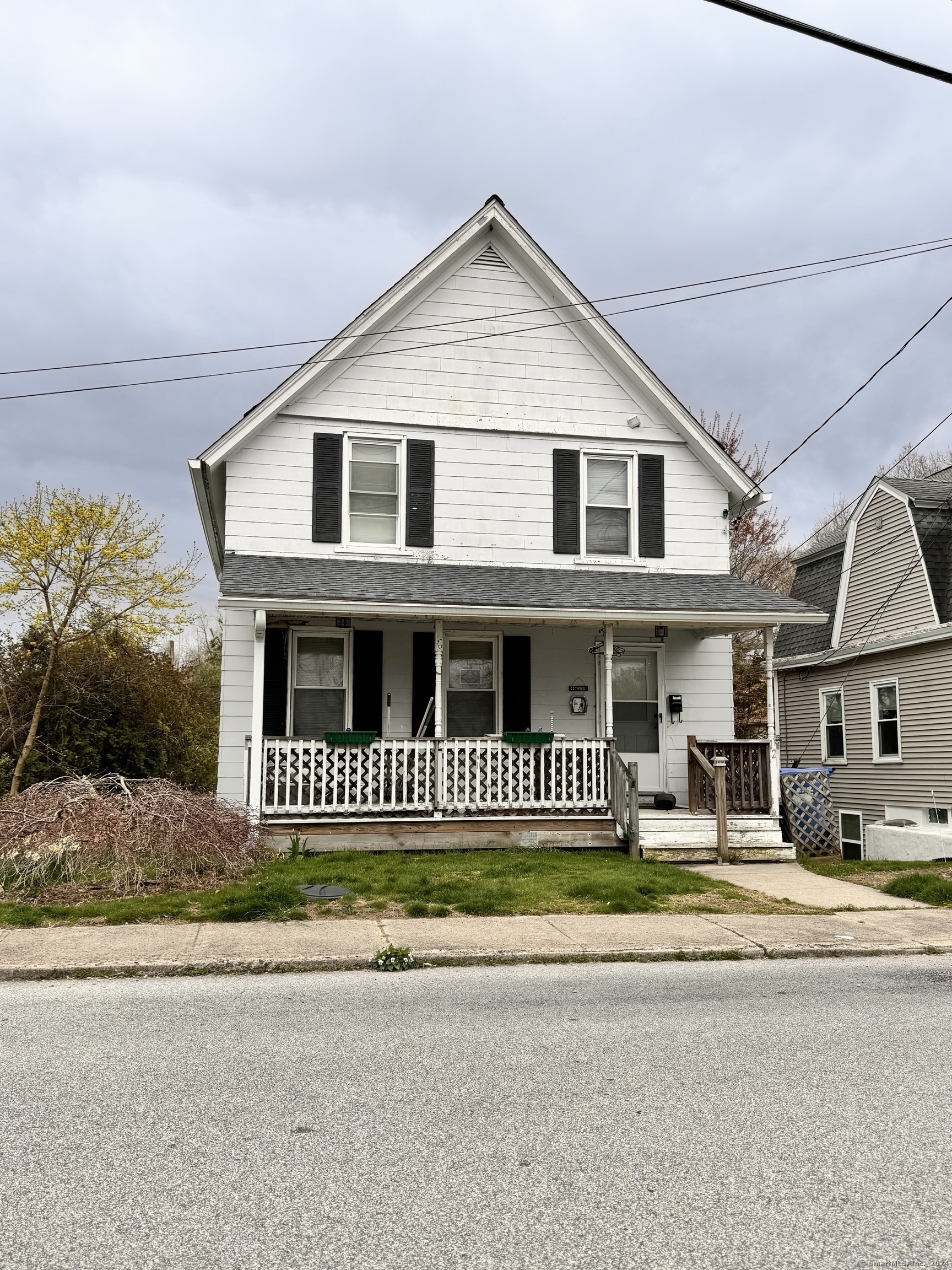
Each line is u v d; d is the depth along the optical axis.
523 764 13.94
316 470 15.14
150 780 11.65
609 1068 5.25
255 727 12.90
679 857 13.40
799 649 23.48
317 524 15.05
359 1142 4.23
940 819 18.36
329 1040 5.72
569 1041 5.72
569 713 15.70
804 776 15.13
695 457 16.52
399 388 15.55
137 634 22.42
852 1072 5.23
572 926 8.91
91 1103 4.66
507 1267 3.21
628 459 16.31
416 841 13.45
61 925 8.61
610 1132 4.36
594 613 13.74
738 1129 4.41
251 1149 4.14
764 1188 3.81
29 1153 4.08
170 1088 4.88
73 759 20.19
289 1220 3.52
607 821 14.01
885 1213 3.61
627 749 15.88
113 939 8.11
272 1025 6.02
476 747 13.76
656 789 15.81
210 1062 5.30
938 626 18.17
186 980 7.20
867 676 21.02
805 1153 4.15
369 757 13.41
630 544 16.12
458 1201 3.68
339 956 7.66
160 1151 4.11
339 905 9.58
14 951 7.70
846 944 8.39
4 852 10.30
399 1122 4.46
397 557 15.29
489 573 15.16
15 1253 3.28
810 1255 3.30
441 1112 4.58
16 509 21.34
